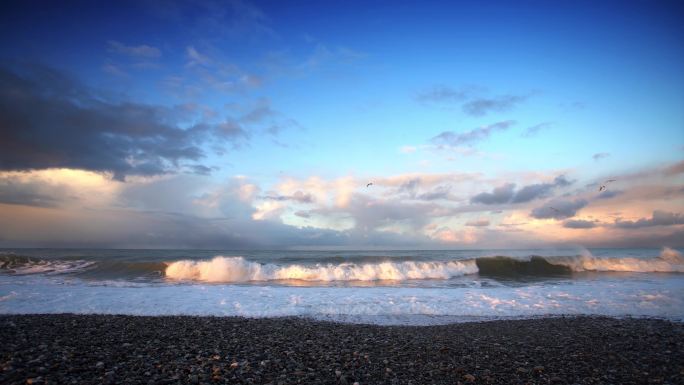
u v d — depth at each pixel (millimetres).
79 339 9961
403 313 15195
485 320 14219
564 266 31000
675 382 7848
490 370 8359
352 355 9234
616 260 31562
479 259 30422
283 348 9695
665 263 31312
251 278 24422
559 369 8562
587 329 12750
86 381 6703
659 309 16125
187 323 12555
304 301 16891
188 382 6883
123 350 8992
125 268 27031
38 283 21141
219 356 8695
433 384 7367
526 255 32062
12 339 9734
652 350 10320
